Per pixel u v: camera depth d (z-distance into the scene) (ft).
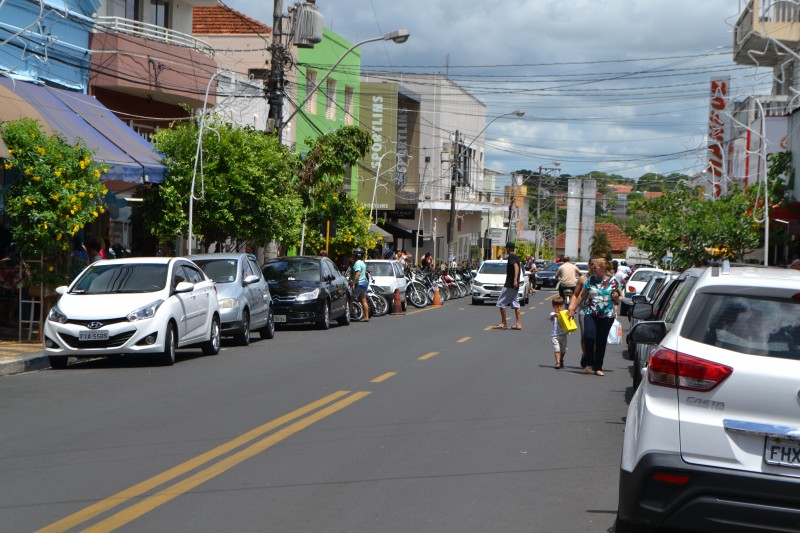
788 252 103.91
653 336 26.14
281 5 97.96
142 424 37.27
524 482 29.17
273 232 94.32
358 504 25.81
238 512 24.68
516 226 343.26
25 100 75.25
